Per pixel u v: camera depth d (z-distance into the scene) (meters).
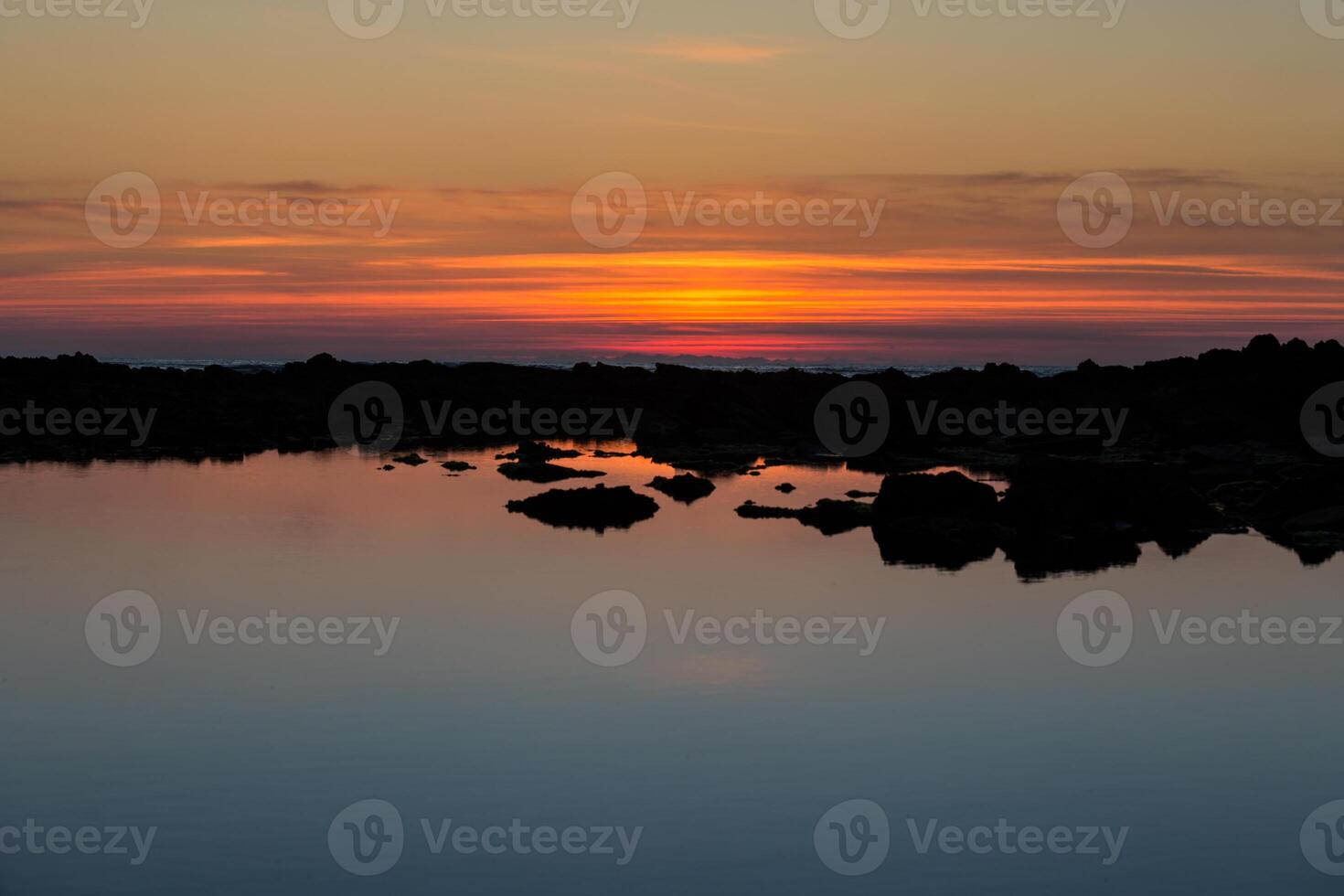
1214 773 15.53
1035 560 28.78
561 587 25.00
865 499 38.28
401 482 41.47
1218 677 19.38
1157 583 26.17
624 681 18.91
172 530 31.20
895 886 12.72
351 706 17.72
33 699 17.95
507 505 35.88
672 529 32.28
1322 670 19.78
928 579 26.38
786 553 29.14
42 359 66.12
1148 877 12.93
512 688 18.58
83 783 15.06
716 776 15.30
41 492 38.09
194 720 17.11
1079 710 17.75
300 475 43.03
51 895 12.48
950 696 18.36
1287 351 62.12
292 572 26.12
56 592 24.22
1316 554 29.97
